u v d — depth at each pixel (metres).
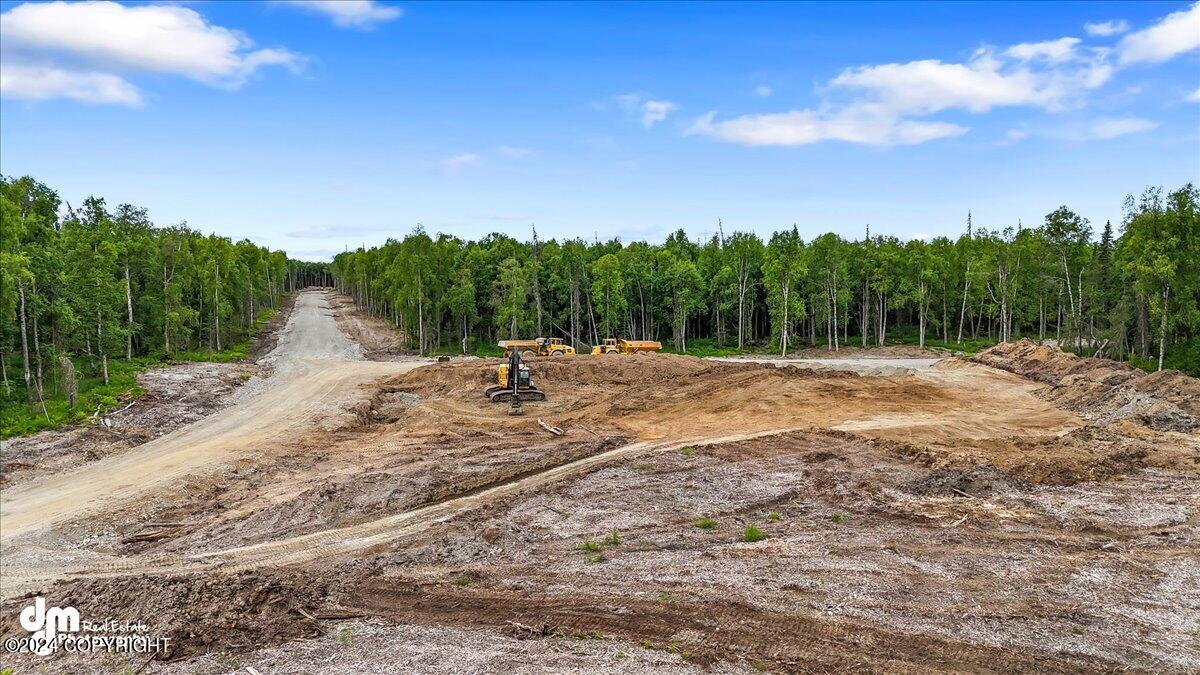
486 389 36.00
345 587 12.98
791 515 16.94
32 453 24.52
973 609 11.46
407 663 9.95
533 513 17.38
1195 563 13.36
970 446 23.20
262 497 20.41
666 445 24.97
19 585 14.81
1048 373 38.00
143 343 49.41
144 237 47.12
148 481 22.11
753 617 11.20
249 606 12.02
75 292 35.91
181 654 10.48
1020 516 16.48
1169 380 29.72
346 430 29.42
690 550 14.62
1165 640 10.46
